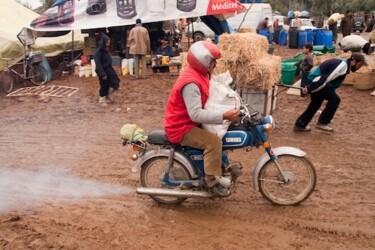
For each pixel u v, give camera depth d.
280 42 25.23
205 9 14.80
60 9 14.93
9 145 7.57
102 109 10.20
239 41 7.55
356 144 7.17
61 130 8.49
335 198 5.10
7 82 12.62
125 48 16.08
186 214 4.82
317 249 4.07
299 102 10.24
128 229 4.52
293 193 4.98
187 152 4.72
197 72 4.32
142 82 13.42
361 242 4.17
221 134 4.53
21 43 14.02
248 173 5.92
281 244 4.16
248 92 7.76
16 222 4.71
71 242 4.29
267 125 4.59
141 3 14.81
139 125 8.71
